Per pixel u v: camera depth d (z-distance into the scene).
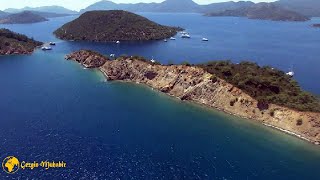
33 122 102.56
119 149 85.56
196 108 118.44
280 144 90.69
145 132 96.38
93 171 74.94
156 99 128.12
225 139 93.19
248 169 77.88
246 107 110.75
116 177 72.88
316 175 76.00
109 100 125.94
